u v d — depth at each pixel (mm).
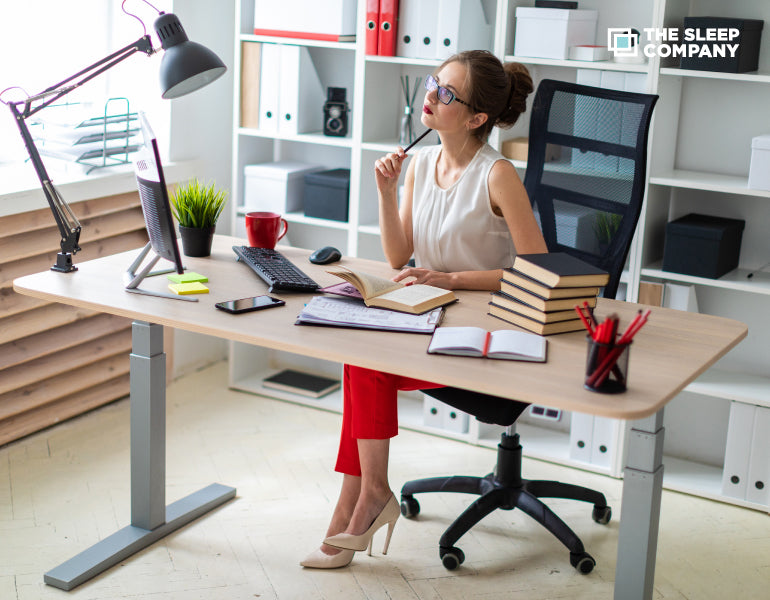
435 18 3352
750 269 3283
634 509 2193
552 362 1998
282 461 3299
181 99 3850
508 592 2555
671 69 3021
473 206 2639
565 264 2209
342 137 3725
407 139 3590
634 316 2363
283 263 2633
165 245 2314
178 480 3117
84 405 3641
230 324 2150
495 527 2902
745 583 2660
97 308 2293
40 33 3713
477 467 3316
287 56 3648
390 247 2752
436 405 3580
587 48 3137
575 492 2910
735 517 3064
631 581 2238
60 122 3656
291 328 2141
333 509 2971
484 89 2523
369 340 2084
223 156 4152
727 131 3254
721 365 3387
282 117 3721
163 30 2439
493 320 2256
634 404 1792
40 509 2896
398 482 3168
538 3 3232
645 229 3158
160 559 2654
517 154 3352
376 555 2713
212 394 3914
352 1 3592
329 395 3898
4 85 3623
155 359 2635
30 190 3178
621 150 2703
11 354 3311
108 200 3570
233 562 2650
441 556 2646
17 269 3254
